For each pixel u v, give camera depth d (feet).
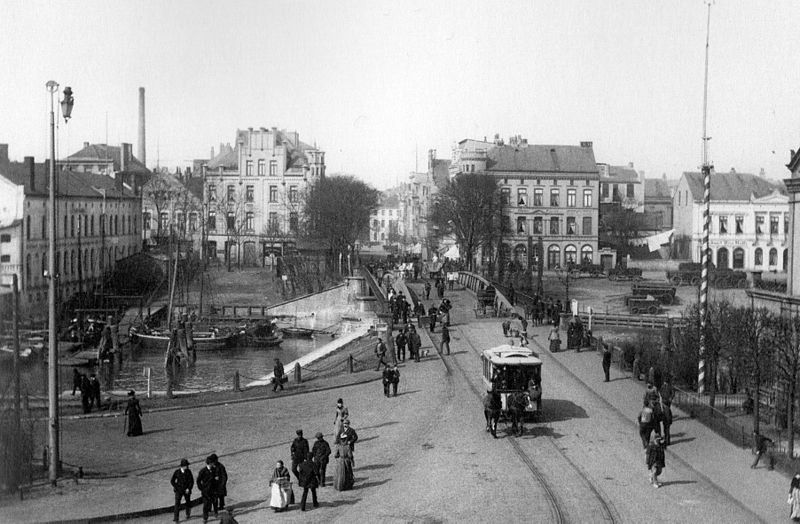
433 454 108.47
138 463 106.93
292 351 272.92
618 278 372.38
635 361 162.71
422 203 613.93
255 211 482.28
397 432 121.70
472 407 137.28
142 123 542.16
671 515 83.97
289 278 367.04
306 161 502.79
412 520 82.07
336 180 431.84
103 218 341.21
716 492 92.53
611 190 533.96
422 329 225.15
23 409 106.93
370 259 501.56
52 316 98.73
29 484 93.97
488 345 199.82
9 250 247.50
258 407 146.20
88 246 338.75
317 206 413.39
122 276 345.92
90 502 87.97
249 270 433.07
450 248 436.76
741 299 281.74
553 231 436.35
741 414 142.82
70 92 103.09
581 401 141.18
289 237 464.24
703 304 142.41
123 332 284.00
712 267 363.97
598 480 96.37
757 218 411.95
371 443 115.96
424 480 96.48
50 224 100.42
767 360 132.67
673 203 450.30
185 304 330.13
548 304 251.80
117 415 139.13
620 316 246.68
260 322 290.35
